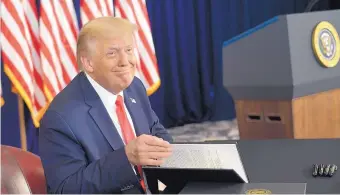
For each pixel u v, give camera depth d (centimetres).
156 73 418
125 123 169
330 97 299
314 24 282
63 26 372
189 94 583
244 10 597
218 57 590
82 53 159
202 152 138
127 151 142
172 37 561
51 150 152
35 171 158
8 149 158
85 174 145
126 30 158
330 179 141
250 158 166
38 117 378
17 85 352
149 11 545
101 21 158
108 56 155
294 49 273
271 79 284
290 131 288
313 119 294
